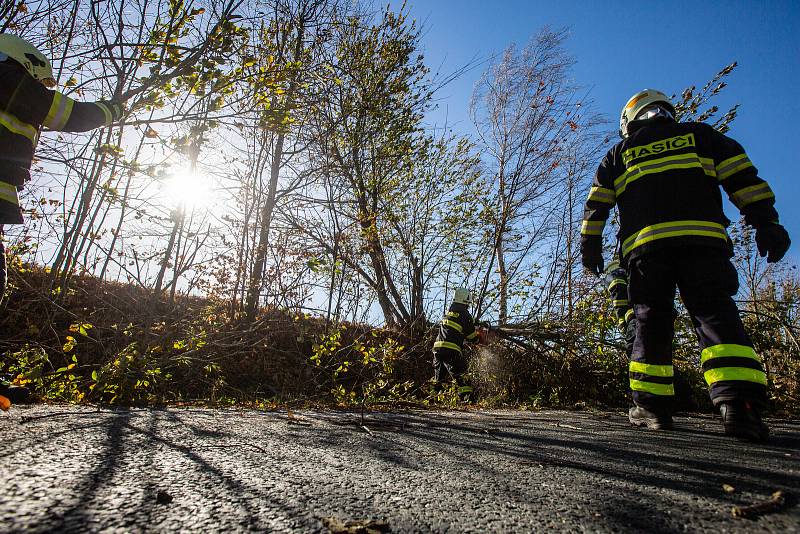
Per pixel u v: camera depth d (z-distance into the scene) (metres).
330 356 6.20
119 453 1.38
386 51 8.84
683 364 6.17
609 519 0.99
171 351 4.61
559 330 7.79
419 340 8.95
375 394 5.61
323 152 7.90
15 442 1.40
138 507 0.92
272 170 7.39
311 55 7.41
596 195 3.13
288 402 4.66
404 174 9.62
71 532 0.77
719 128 7.02
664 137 2.87
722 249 2.61
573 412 5.33
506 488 1.23
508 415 4.25
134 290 6.28
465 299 7.57
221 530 0.83
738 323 2.53
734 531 0.92
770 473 1.48
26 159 2.29
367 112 8.48
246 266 6.62
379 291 9.14
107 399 3.53
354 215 8.78
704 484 1.31
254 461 1.41
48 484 1.00
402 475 1.34
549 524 0.95
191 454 1.45
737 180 2.71
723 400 2.40
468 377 7.34
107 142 3.81
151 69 3.49
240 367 6.21
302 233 8.12
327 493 1.11
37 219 4.61
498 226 9.60
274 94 3.97
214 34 3.59
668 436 2.56
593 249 3.18
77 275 5.39
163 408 3.08
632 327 4.05
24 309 4.97
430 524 0.93
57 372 3.55
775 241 2.60
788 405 5.45
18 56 2.29
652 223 2.73
